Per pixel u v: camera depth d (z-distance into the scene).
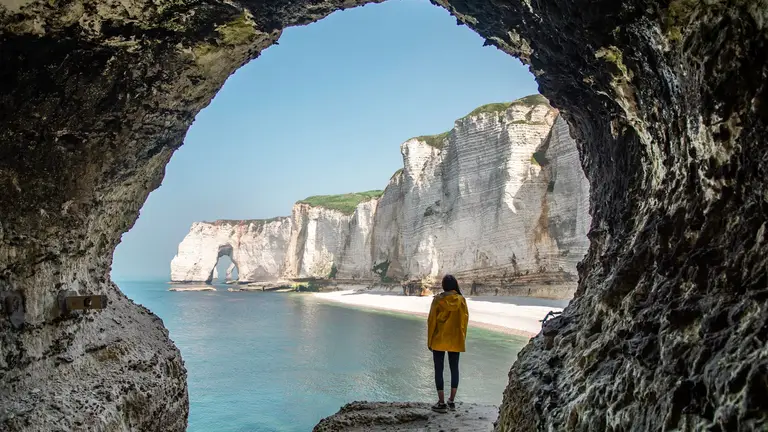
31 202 4.11
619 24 2.94
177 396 6.23
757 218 2.03
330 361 16.92
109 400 4.45
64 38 3.93
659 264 2.75
